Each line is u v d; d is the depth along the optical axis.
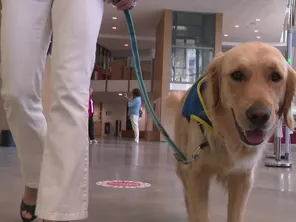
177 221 2.05
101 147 8.08
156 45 15.74
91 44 1.43
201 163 1.66
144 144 10.08
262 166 4.89
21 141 1.65
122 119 24.36
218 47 13.80
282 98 1.56
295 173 4.25
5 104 1.59
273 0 12.14
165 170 4.09
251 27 15.61
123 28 16.67
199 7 13.24
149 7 13.46
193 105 1.73
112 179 3.36
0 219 1.84
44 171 1.35
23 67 1.50
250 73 1.46
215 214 2.22
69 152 1.34
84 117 1.38
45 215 1.31
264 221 2.07
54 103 1.37
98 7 1.47
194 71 13.94
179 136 2.06
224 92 1.56
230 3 12.65
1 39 1.50
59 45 1.39
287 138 5.62
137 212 2.19
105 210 2.19
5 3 1.50
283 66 1.52
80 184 1.36
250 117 1.38
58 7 1.42
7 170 3.58
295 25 5.36
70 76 1.37
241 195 1.72
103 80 20.61
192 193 1.69
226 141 1.58
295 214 2.24
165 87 13.74
